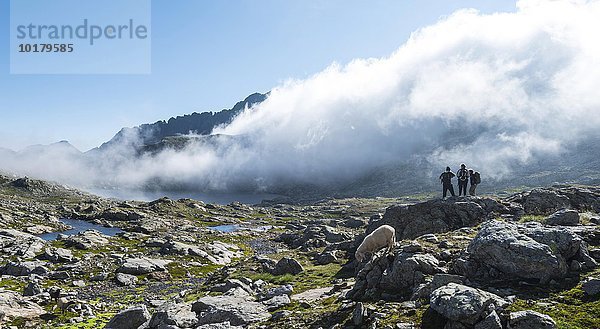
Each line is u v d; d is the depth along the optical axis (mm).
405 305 19344
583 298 17062
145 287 58875
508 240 21266
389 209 49500
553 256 19703
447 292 17172
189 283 62156
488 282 20422
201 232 152125
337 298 25438
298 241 93625
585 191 46688
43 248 90125
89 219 187375
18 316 39438
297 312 23828
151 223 172375
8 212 172000
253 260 56219
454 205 45625
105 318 39344
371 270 25672
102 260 79438
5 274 64562
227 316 25266
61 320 38750
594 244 23500
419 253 24891
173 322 25984
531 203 45281
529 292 18531
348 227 134500
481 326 15227
